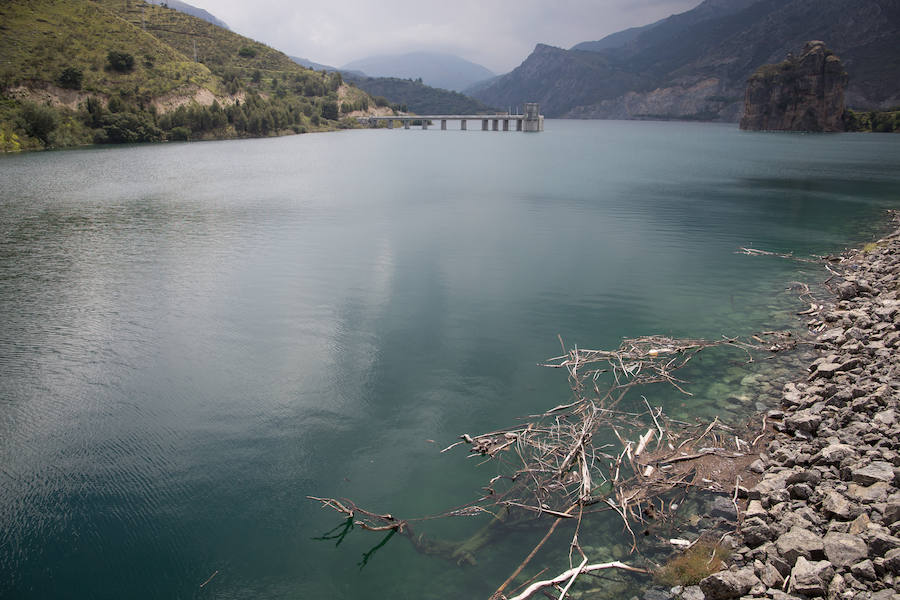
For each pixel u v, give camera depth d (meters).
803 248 37.84
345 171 94.69
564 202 59.44
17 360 21.00
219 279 31.34
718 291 28.56
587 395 18.11
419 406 17.67
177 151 140.12
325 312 26.08
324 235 43.09
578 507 12.68
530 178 83.62
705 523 11.86
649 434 15.10
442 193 66.88
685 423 16.16
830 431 14.09
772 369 19.55
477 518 12.71
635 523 12.11
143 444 15.75
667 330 23.56
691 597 9.65
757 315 25.03
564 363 19.75
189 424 16.75
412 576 11.02
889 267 28.84
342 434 16.19
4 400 18.12
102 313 25.95
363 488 13.82
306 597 10.58
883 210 53.03
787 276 30.95
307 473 14.45
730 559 10.42
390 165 106.88
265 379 19.52
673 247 38.56
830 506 10.88
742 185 74.00
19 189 69.88
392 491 13.70
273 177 84.81
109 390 18.80
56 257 36.38
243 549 11.89
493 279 31.14
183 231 44.78
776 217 50.00
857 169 96.38
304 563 11.46
